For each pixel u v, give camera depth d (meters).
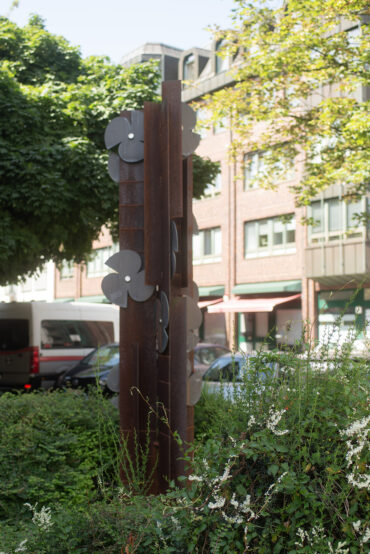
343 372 3.20
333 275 27.12
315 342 3.47
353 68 13.11
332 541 2.68
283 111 14.18
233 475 2.88
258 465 2.93
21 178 13.38
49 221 13.97
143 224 5.94
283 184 30.45
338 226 27.33
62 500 4.96
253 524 2.73
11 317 17.77
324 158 14.32
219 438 3.09
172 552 2.95
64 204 13.50
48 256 16.58
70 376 13.90
